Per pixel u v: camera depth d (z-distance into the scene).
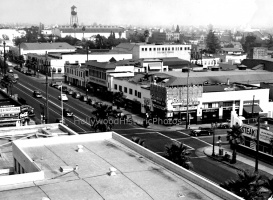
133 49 181.50
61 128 51.50
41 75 173.62
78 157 37.88
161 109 89.88
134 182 31.53
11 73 175.50
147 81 104.69
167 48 181.00
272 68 133.38
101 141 43.53
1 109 70.69
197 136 79.44
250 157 67.12
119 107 105.94
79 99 118.38
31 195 28.73
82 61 177.50
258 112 95.94
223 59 193.38
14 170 39.91
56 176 32.59
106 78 119.62
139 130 83.25
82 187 30.36
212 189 29.58
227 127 86.25
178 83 100.56
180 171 33.25
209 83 104.38
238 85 103.12
